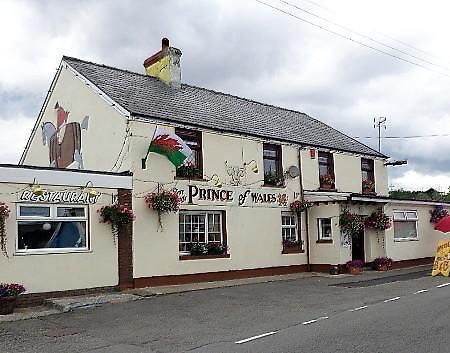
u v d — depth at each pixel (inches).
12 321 442.6
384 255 925.2
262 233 800.3
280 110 1052.5
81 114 735.1
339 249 824.9
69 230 575.5
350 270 829.2
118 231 614.2
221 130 756.6
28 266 533.6
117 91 719.7
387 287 637.9
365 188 1001.5
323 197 848.3
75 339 363.6
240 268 759.7
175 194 666.2
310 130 992.2
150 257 648.4
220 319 429.7
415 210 1020.5
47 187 556.7
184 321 422.9
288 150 863.1
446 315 414.6
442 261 794.8
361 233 908.6
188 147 671.8
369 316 422.6
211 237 740.7
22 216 537.6
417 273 839.1
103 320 435.5
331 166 943.0
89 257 584.4
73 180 578.6
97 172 602.2
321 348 308.5
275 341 334.0
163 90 810.8
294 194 861.2
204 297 563.8
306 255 864.3
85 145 721.6
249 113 914.7
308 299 540.4
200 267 706.2
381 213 911.0
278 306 495.8
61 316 461.4
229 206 758.5
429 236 1051.9
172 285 665.0
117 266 610.9
